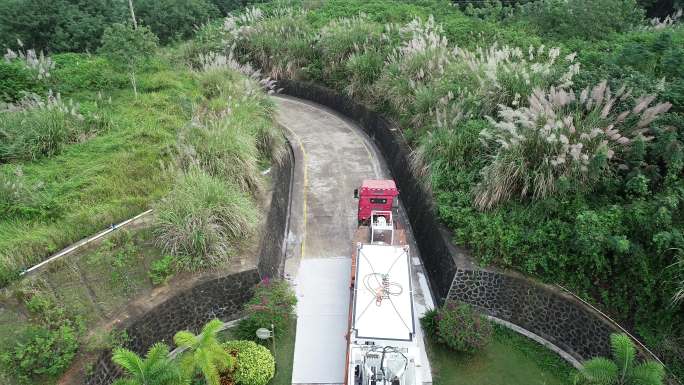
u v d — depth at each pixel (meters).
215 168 10.52
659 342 7.52
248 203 9.87
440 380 7.92
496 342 8.61
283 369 8.08
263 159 12.78
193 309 8.38
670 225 7.86
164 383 5.91
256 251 9.36
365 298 7.62
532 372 8.05
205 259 8.73
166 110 13.12
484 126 10.95
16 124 11.00
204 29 24.19
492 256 9.03
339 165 14.88
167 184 10.03
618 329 7.80
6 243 8.07
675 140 8.47
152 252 8.73
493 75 11.31
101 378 6.73
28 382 6.28
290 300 8.77
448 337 8.17
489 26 18.48
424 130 13.00
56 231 8.55
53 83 14.16
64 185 9.66
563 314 8.41
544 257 8.68
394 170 14.02
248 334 8.46
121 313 7.58
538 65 11.71
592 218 8.16
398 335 7.04
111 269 8.29
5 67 13.33
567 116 9.53
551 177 8.91
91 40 21.11
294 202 12.91
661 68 11.56
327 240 11.38
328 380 7.86
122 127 12.11
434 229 10.25
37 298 7.23
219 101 13.52
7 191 9.00
